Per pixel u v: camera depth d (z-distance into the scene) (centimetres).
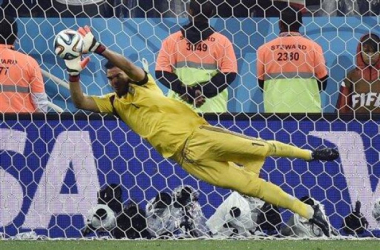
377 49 2550
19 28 2695
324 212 2297
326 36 2683
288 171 2303
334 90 2658
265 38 2678
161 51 2534
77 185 2314
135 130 2025
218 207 2292
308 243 2169
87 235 2314
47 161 2317
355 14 2683
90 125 2316
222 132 1972
